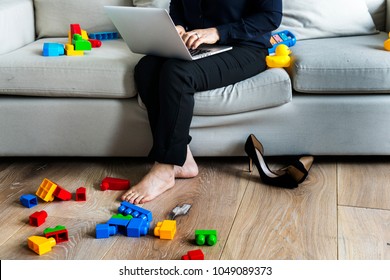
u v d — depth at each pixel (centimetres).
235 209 193
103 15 266
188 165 215
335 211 190
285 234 176
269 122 220
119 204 199
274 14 215
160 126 200
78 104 220
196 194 204
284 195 202
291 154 224
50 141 226
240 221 185
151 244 174
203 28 225
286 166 226
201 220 186
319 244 171
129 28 206
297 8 256
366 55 218
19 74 215
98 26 267
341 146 222
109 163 233
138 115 220
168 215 191
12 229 183
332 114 218
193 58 200
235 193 204
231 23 215
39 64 215
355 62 213
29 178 220
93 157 240
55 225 185
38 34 270
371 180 213
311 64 213
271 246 170
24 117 223
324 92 216
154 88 208
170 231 174
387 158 234
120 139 223
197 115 217
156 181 203
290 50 234
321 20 254
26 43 259
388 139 221
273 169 223
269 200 199
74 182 216
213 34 211
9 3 251
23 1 260
